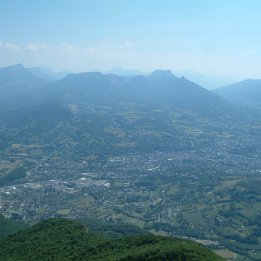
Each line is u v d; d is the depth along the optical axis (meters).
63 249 171.88
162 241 166.00
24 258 164.88
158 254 141.25
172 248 143.75
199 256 140.12
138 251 148.00
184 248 143.62
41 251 170.88
